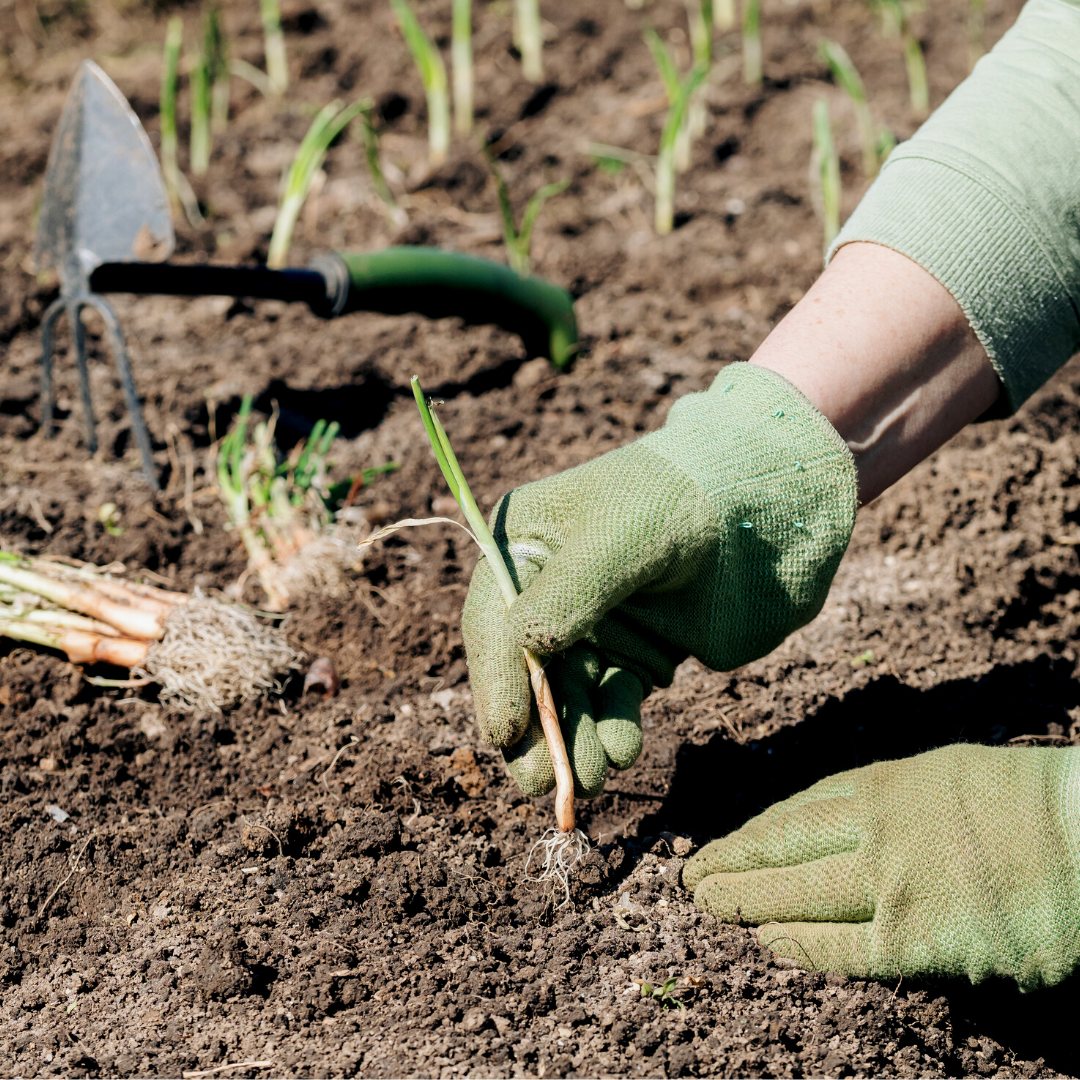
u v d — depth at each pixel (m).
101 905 1.64
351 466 1.93
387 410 1.99
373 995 1.60
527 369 2.02
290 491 1.86
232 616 1.77
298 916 1.63
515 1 3.21
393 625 1.80
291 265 2.26
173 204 2.46
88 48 3.21
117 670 1.78
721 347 2.04
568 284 2.23
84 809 1.69
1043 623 1.82
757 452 1.60
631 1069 1.57
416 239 2.35
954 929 1.57
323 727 1.74
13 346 2.07
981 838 1.57
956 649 1.78
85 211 1.91
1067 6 1.65
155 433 1.96
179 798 1.70
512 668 1.58
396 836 1.66
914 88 2.74
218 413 1.97
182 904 1.64
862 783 1.60
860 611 1.82
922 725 1.73
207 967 1.60
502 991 1.60
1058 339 1.65
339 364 2.02
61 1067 1.57
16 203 2.51
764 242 2.32
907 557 1.86
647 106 2.76
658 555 1.58
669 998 1.59
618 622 1.61
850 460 1.60
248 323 2.13
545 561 1.60
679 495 1.58
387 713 1.74
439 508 1.90
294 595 1.82
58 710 1.75
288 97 2.88
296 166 2.21
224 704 1.75
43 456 1.94
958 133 1.63
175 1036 1.58
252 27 3.19
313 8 3.16
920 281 1.62
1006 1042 1.60
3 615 1.77
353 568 1.83
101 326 2.11
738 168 2.61
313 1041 1.58
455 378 2.02
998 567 1.83
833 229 2.24
